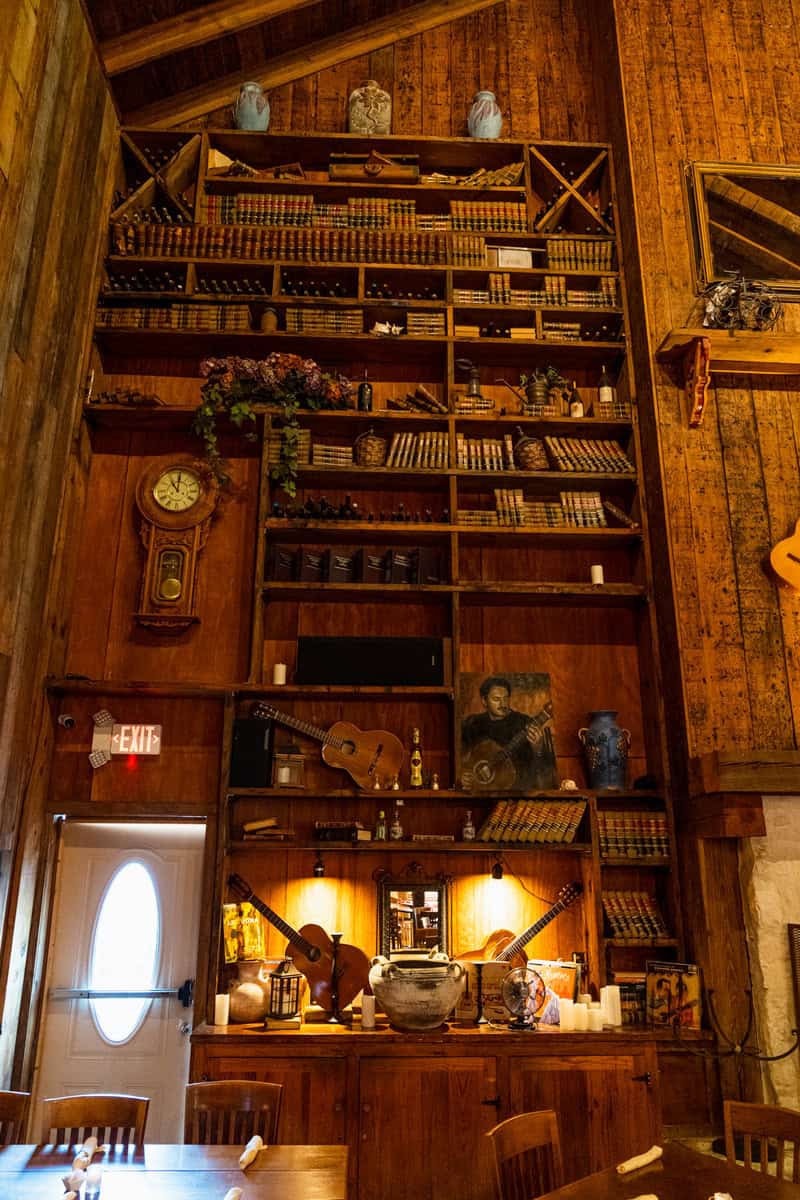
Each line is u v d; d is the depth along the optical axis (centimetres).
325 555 520
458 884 480
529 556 550
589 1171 385
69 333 491
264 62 627
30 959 434
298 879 473
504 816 465
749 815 426
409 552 521
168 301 548
